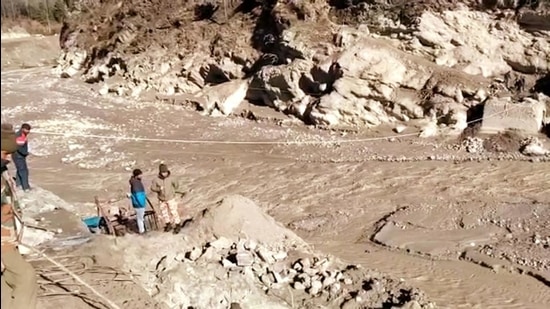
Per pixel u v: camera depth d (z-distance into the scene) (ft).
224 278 31.42
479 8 90.27
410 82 87.15
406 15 91.56
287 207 64.23
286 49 99.09
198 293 29.86
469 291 41.57
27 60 194.59
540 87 82.74
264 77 99.66
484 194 61.21
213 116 103.60
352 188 67.41
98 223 44.60
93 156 86.33
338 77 89.71
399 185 66.59
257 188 70.33
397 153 76.23
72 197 67.10
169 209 43.32
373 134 84.69
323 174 72.54
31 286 18.79
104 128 100.78
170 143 90.43
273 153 82.58
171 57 122.72
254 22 112.47
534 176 64.59
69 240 32.99
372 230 56.29
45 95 129.59
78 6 177.17
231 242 35.35
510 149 72.02
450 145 76.59
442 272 45.39
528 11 85.40
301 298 32.17
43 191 47.60
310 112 91.40
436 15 90.17
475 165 69.56
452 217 56.59
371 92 87.51
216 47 114.73
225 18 120.98
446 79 84.99
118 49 137.08
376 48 89.45
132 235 34.04
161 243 33.55
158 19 136.15
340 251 51.31
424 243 51.24
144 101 117.50
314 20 100.58
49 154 88.28
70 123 104.32
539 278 43.39
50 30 228.43
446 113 82.43
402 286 33.71
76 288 26.04
